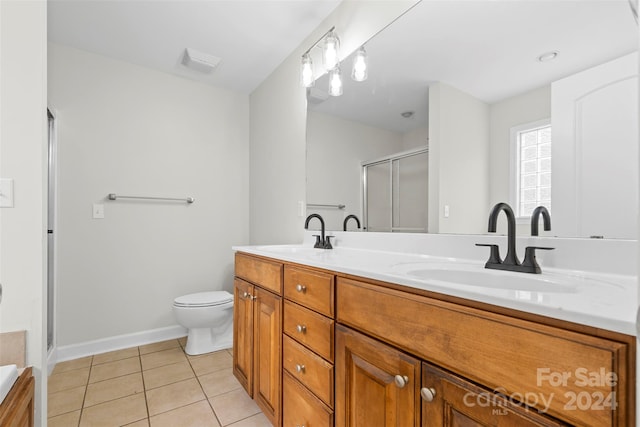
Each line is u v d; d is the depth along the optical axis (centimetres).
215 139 280
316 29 202
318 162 203
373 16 160
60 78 214
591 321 47
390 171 157
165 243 254
